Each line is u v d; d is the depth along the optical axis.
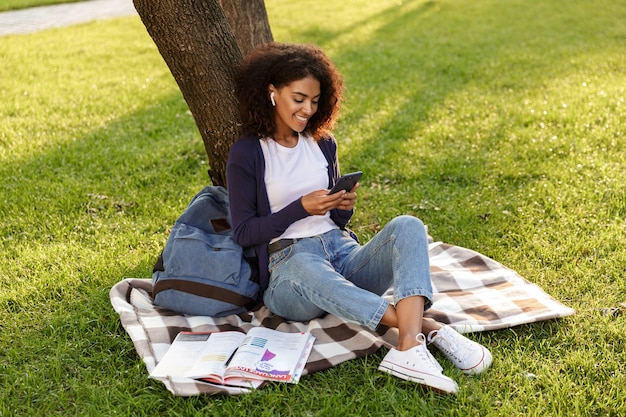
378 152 6.17
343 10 14.68
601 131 6.26
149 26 3.48
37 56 10.47
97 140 6.59
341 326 3.25
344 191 3.13
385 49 10.66
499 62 9.56
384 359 2.95
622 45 10.41
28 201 5.08
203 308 3.38
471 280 3.76
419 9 14.66
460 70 9.18
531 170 5.50
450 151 6.10
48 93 8.33
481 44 10.90
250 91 3.24
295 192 3.33
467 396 2.83
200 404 2.83
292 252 3.27
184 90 3.68
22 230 4.71
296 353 3.04
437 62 9.69
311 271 3.10
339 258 3.35
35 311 3.63
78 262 4.17
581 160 5.58
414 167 5.74
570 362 3.03
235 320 3.39
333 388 2.92
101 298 3.69
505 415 2.71
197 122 3.79
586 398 2.81
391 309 3.00
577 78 8.52
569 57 9.73
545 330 3.32
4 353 3.26
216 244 3.45
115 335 3.33
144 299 3.55
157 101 8.04
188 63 3.55
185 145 6.31
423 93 8.16
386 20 13.45
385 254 3.16
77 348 3.25
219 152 3.80
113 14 14.75
